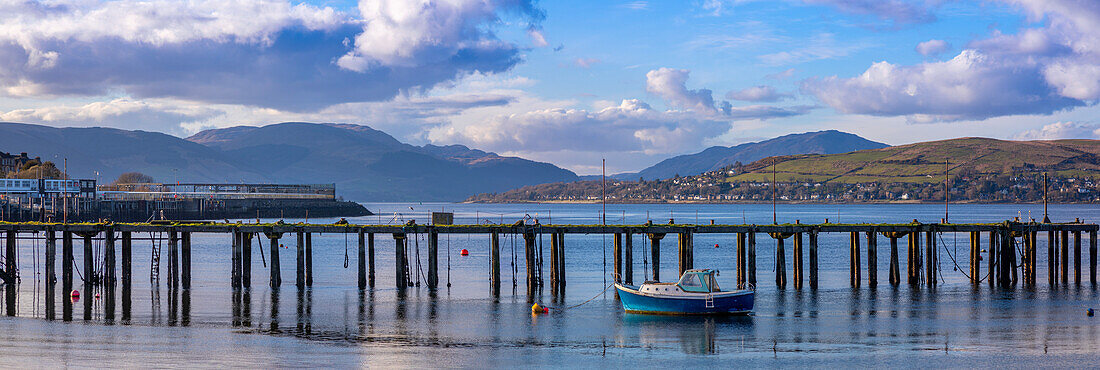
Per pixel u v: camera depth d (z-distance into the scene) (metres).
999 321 61.53
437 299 71.31
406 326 59.84
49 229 74.88
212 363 48.00
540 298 72.31
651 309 64.81
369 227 75.19
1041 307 67.12
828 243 150.50
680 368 48.47
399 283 75.88
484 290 76.88
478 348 53.00
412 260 112.62
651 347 53.66
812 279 76.50
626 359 50.53
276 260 75.88
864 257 119.31
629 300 65.62
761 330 58.69
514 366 48.59
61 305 67.31
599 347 53.66
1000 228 78.75
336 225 75.50
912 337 56.25
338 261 110.06
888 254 125.75
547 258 116.19
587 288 79.00
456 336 56.62
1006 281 78.88
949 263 107.56
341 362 48.69
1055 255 81.50
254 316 63.06
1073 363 48.88
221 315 63.34
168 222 76.75
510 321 61.91
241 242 75.56
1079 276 79.88
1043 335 56.66
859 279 78.25
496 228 75.50
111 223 75.06
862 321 61.72
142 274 91.44
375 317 63.00
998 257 79.31
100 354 50.06
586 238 164.25
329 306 67.38
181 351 51.06
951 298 71.44
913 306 67.69
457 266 104.31
